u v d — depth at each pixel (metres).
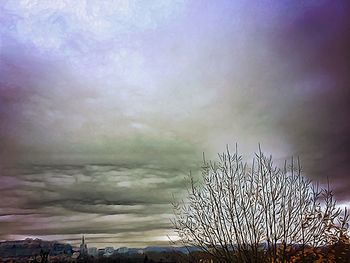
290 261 7.82
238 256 7.96
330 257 7.86
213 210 8.53
